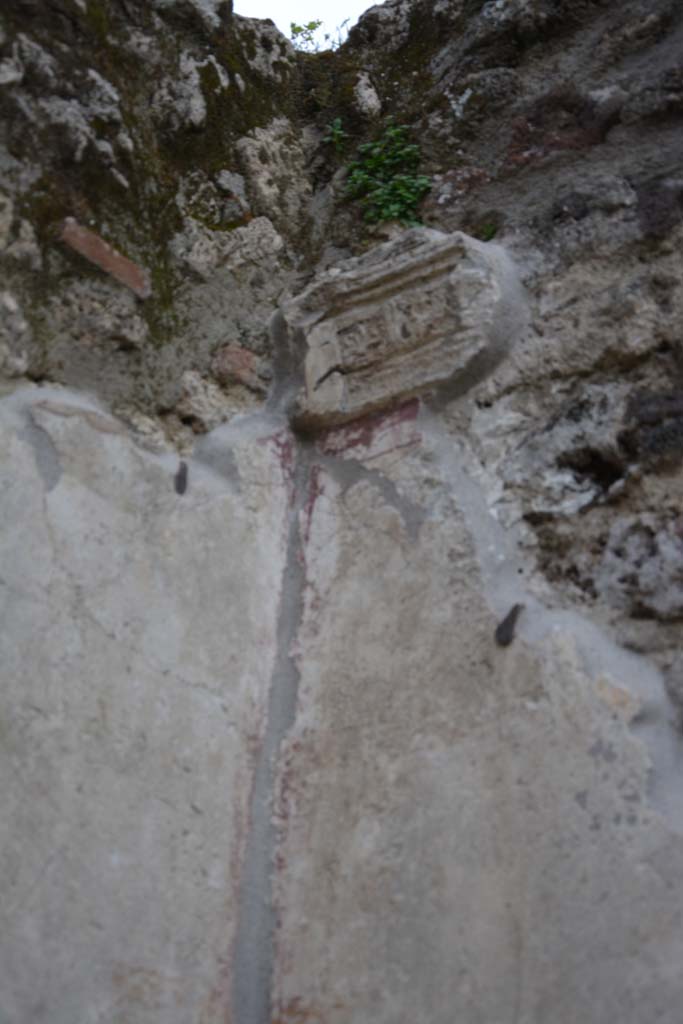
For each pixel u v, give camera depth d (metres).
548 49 3.06
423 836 2.20
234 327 2.81
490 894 2.09
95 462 2.41
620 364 2.47
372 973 2.14
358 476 2.62
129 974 2.08
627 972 1.94
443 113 3.07
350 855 2.25
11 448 2.32
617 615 2.26
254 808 2.36
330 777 2.34
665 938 1.93
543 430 2.49
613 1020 1.92
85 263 2.61
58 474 2.35
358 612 2.47
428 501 2.50
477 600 2.35
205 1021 2.15
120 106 2.83
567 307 2.58
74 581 2.28
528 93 3.00
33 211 2.57
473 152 2.99
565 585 2.32
